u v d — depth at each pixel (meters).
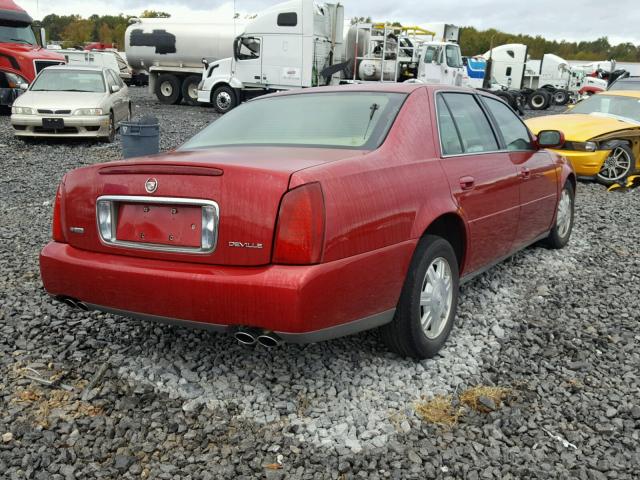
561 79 36.81
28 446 2.67
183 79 25.42
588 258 5.70
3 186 8.48
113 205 3.05
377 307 3.02
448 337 3.81
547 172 5.09
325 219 2.68
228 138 3.64
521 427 2.88
